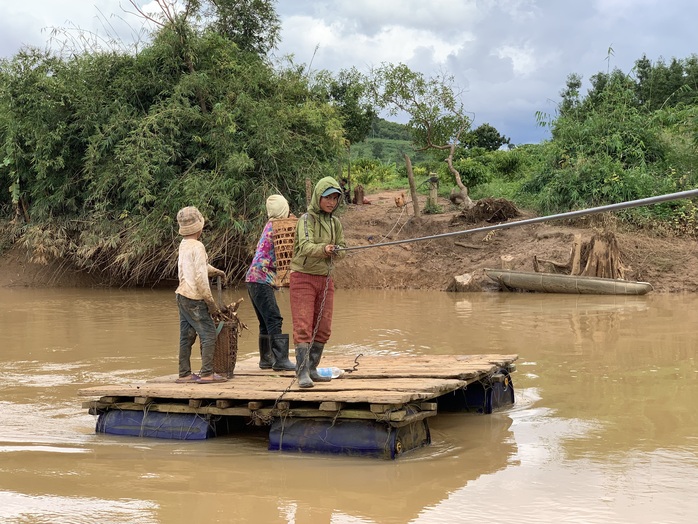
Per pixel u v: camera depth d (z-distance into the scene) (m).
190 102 21.45
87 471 5.54
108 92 21.70
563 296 16.77
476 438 6.30
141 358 10.05
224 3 24.06
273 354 7.76
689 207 19.41
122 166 20.69
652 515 4.40
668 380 8.09
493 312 14.19
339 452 5.88
